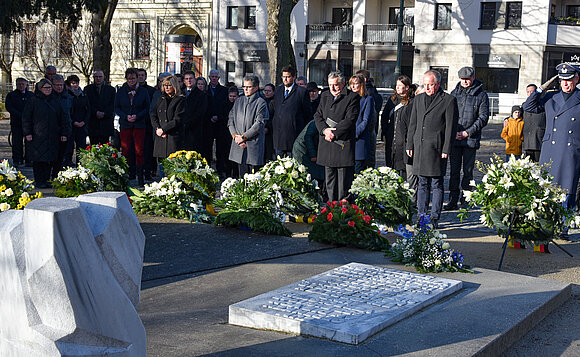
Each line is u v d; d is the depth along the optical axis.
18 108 15.59
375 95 12.23
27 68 47.38
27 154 12.15
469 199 7.77
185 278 5.91
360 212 7.11
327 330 4.13
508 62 40.66
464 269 6.09
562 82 8.66
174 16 47.41
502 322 4.61
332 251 6.84
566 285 5.74
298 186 8.78
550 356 4.43
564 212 7.57
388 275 5.57
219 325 4.51
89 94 14.48
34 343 2.40
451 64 42.09
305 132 10.57
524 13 40.12
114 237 2.54
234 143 10.59
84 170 9.43
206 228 7.86
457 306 4.95
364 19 44.38
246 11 46.28
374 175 8.72
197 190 8.92
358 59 44.66
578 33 40.09
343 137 9.02
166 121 11.05
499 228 7.50
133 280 2.63
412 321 4.52
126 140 12.94
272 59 23.80
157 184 8.81
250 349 3.94
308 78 46.44
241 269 6.14
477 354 3.97
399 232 7.73
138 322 2.60
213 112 13.84
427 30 42.47
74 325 2.38
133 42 48.03
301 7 46.12
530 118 12.08
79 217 2.40
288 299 4.77
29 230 2.37
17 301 2.43
